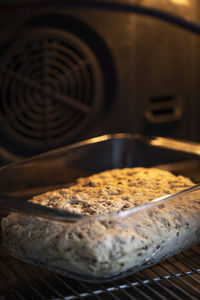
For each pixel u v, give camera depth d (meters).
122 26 0.85
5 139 0.83
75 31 0.83
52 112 0.85
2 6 0.77
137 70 0.88
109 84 0.87
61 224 0.55
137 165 0.76
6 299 0.56
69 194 0.62
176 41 0.90
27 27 0.80
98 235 0.53
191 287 0.55
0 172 0.66
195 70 0.93
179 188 0.63
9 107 0.83
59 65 0.84
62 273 0.57
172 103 0.93
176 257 0.64
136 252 0.54
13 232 0.57
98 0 0.80
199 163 0.73
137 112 0.90
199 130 0.95
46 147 0.86
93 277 0.55
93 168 0.75
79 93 0.86
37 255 0.56
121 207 0.57
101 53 0.85
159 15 0.82
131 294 0.56
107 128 0.88
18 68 0.82
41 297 0.54
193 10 0.88
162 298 0.53
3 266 0.62
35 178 0.69
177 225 0.58
